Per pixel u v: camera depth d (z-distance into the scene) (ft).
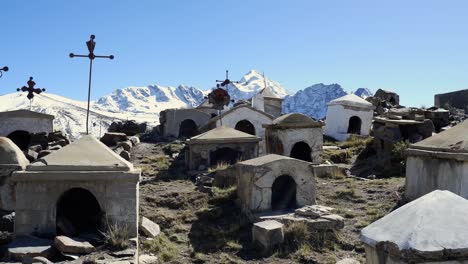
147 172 55.67
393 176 51.60
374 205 38.65
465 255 14.80
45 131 68.90
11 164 32.83
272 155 40.09
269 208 37.17
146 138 84.02
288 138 57.36
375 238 16.66
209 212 37.86
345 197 41.32
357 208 38.34
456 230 15.34
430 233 15.25
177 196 42.86
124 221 29.22
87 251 26.55
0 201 32.53
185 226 36.01
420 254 14.75
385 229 16.81
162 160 63.52
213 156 59.21
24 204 28.73
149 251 30.27
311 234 32.01
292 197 39.14
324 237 31.63
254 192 36.78
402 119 63.72
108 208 29.19
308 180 38.50
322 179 49.19
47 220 28.81
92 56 47.62
